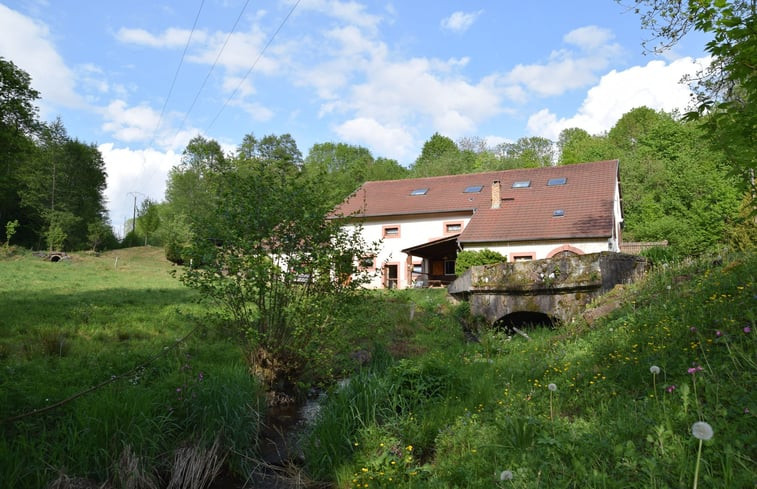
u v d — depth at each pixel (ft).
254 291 27.43
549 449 13.74
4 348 28.78
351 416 20.62
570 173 100.68
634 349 21.67
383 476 15.69
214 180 30.55
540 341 36.45
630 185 136.56
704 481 10.69
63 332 34.94
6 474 15.07
